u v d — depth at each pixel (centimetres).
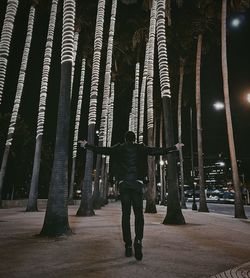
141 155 537
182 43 3025
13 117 2248
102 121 2316
